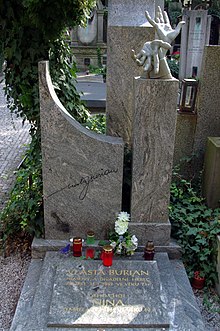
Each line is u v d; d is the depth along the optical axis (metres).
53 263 3.01
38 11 3.15
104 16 14.00
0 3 3.18
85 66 13.62
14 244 3.53
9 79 3.59
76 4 3.24
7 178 5.07
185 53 9.72
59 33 3.42
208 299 2.98
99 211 3.19
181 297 2.78
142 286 2.73
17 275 3.17
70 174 3.09
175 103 2.89
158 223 3.21
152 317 2.49
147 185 3.11
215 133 4.01
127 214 3.17
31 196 3.47
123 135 3.77
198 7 10.62
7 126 7.37
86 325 2.44
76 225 3.24
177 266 3.14
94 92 8.78
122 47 3.50
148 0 3.52
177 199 3.68
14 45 3.34
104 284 2.75
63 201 3.17
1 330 2.63
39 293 2.70
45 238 3.28
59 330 2.41
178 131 4.02
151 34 3.45
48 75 2.96
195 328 2.49
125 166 3.39
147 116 2.92
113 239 3.14
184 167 4.11
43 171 3.09
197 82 3.91
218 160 3.48
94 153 3.03
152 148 3.01
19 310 2.63
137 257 3.12
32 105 3.50
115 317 2.48
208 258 3.20
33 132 3.77
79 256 3.08
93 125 4.34
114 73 3.59
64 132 2.98
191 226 3.36
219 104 3.90
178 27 2.89
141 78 2.90
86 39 13.49
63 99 3.80
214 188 3.58
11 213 3.70
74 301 2.59
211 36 14.31
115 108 3.69
